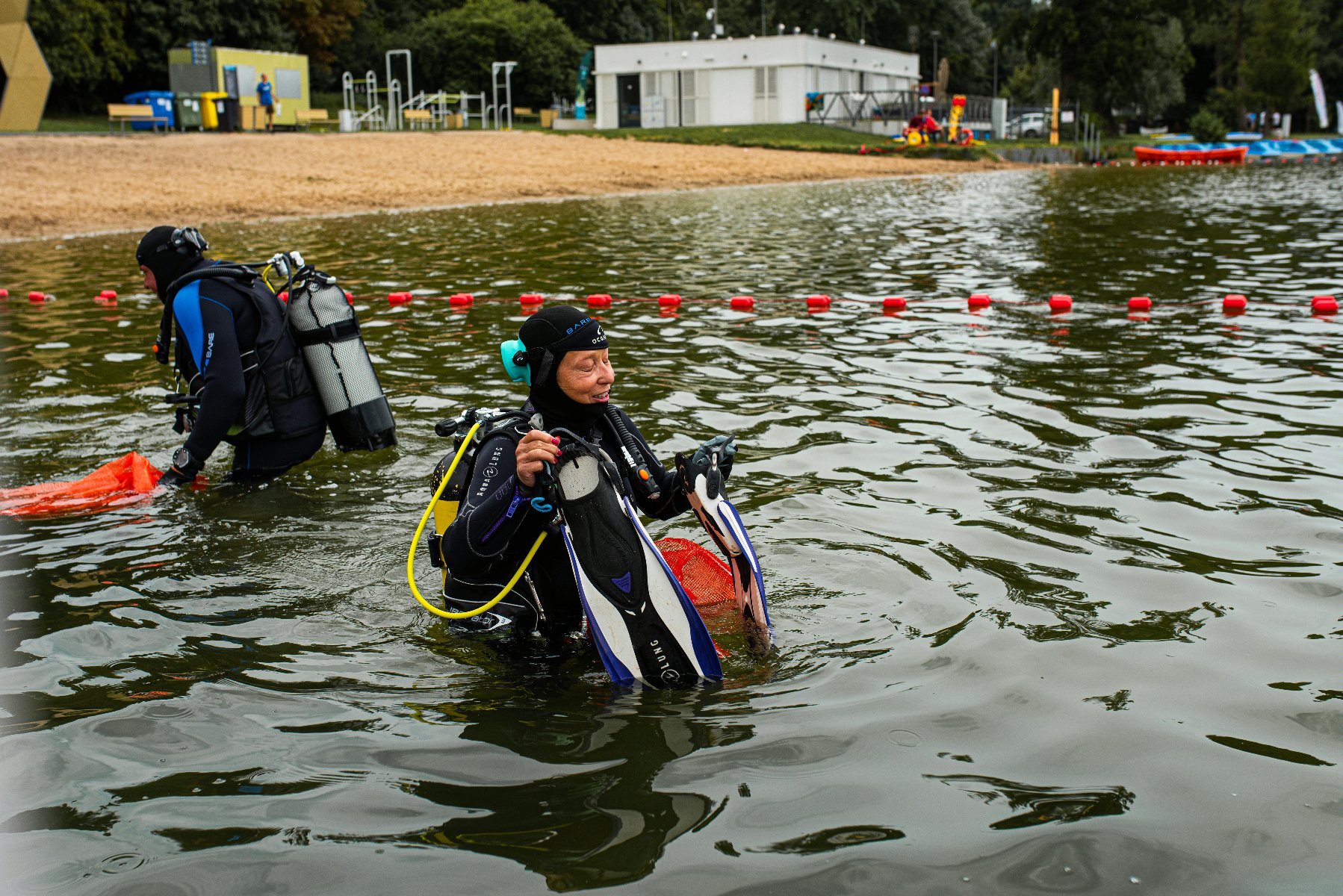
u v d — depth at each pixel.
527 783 2.43
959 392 6.07
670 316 8.71
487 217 17.44
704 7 73.00
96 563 3.82
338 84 52.69
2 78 23.47
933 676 2.89
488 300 9.48
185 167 20.27
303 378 4.75
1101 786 2.38
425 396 6.12
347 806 2.35
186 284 4.60
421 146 27.84
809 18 67.94
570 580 3.22
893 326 8.23
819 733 2.61
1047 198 22.38
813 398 5.98
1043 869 2.09
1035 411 5.64
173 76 28.81
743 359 7.02
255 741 2.64
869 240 14.37
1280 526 3.94
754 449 5.03
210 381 4.49
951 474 4.62
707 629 3.12
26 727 2.71
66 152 20.20
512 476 3.05
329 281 4.82
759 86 42.19
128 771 2.51
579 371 3.09
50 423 5.61
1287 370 6.48
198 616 3.39
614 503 2.99
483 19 53.56
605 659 2.90
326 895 2.05
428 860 2.15
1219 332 7.79
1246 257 12.36
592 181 23.64
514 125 47.31
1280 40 59.47
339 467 4.92
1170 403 5.74
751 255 12.62
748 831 2.23
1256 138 55.00
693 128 40.56
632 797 2.37
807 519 4.09
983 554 3.74
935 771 2.44
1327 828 2.21
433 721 2.72
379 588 3.60
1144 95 58.53
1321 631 3.12
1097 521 4.04
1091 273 11.04
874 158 34.75
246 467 4.69
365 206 18.38
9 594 3.55
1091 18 49.78
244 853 2.19
